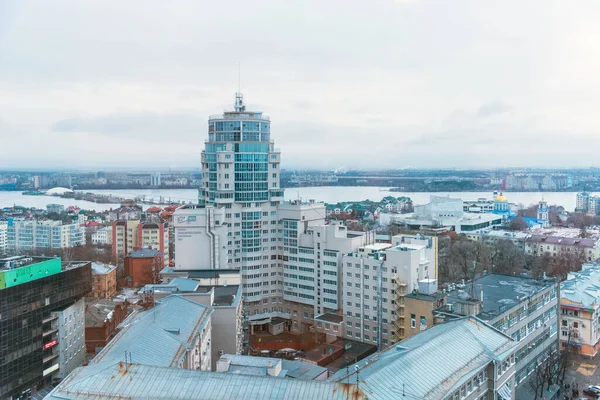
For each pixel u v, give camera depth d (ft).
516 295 562.66
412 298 541.34
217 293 609.01
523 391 519.19
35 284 533.96
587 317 655.35
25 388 522.06
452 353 382.01
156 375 326.03
